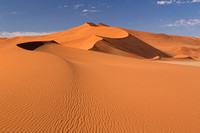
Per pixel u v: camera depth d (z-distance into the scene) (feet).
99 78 50.31
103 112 27.94
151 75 61.31
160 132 23.38
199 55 466.29
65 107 28.14
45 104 28.30
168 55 407.23
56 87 36.37
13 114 24.58
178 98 36.29
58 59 72.08
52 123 23.27
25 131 21.11
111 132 22.67
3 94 30.91
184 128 24.53
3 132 20.62
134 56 245.45
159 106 31.53
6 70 48.32
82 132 22.16
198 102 34.35
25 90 33.32
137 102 32.96
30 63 59.57
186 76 62.13
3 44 437.99
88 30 474.08
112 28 429.79
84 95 34.42
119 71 66.08
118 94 36.81
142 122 25.62
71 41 352.49
